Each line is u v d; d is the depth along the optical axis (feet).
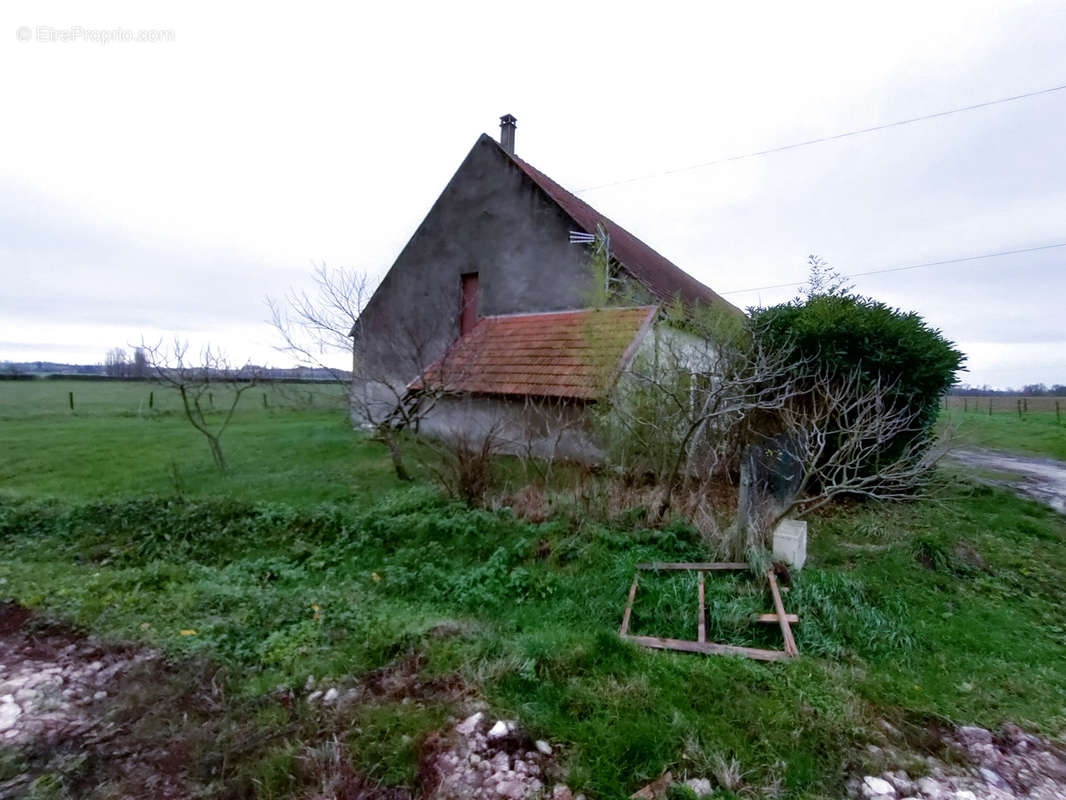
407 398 35.22
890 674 11.58
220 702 10.21
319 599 15.06
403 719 9.50
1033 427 59.77
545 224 40.52
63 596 14.76
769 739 9.20
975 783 8.46
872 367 24.88
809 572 15.53
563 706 10.05
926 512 23.21
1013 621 14.15
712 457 22.59
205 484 27.94
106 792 8.05
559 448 30.63
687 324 26.00
